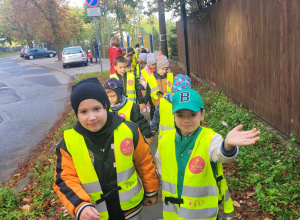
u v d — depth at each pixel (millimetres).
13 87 18766
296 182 4312
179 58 23766
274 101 6379
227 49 9609
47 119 10594
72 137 2365
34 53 49281
